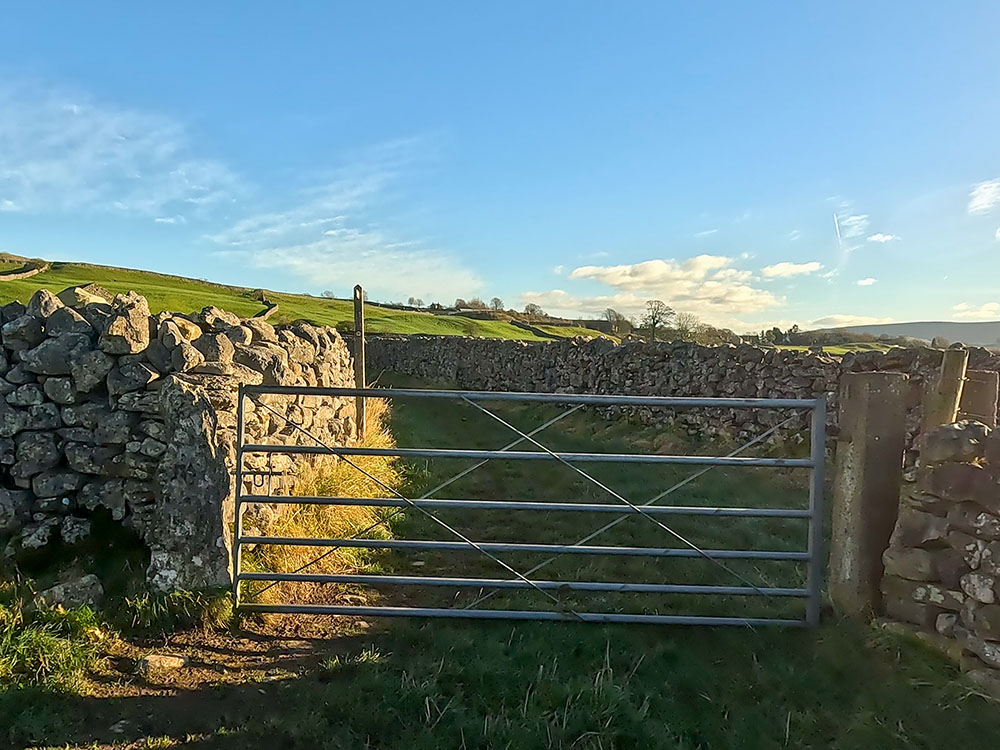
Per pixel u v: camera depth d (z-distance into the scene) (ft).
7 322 14.06
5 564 12.53
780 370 31.22
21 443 13.46
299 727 9.08
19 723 8.90
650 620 12.42
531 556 17.20
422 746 8.73
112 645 11.14
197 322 16.67
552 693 9.96
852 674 10.80
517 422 44.83
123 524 13.52
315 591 14.34
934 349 25.09
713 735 9.28
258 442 16.11
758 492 24.08
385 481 23.89
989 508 10.61
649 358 40.24
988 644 10.26
